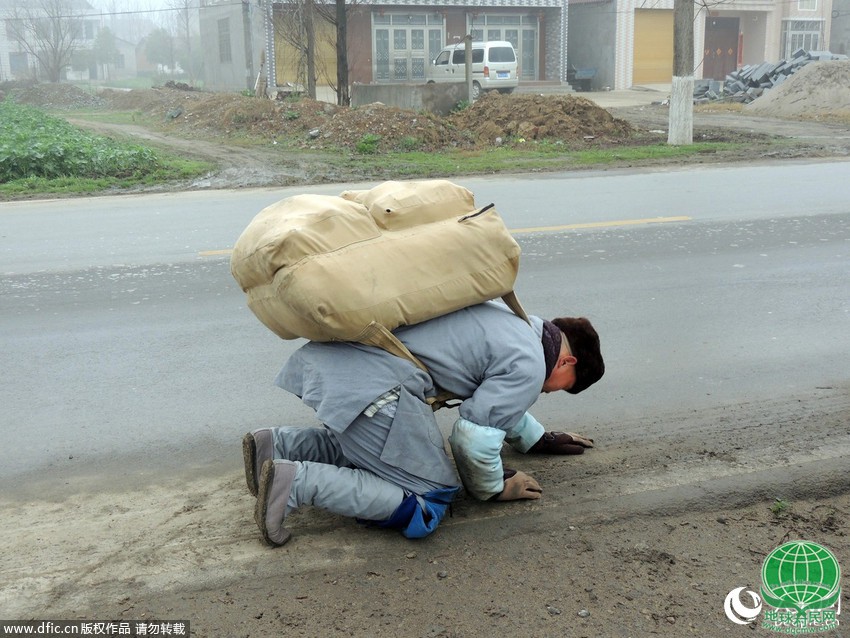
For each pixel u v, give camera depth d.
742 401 4.34
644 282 6.54
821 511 3.27
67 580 2.90
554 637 2.54
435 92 20.12
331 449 3.25
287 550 3.05
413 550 3.03
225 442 3.97
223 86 36.75
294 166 14.41
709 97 28.67
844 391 4.45
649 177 12.20
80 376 4.81
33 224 9.46
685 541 3.07
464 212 3.07
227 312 5.98
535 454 3.77
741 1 37.72
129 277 6.97
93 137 17.83
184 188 12.28
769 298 6.07
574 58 38.28
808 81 23.94
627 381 4.63
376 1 31.70
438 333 3.03
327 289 2.75
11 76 57.84
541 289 6.37
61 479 3.63
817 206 9.45
